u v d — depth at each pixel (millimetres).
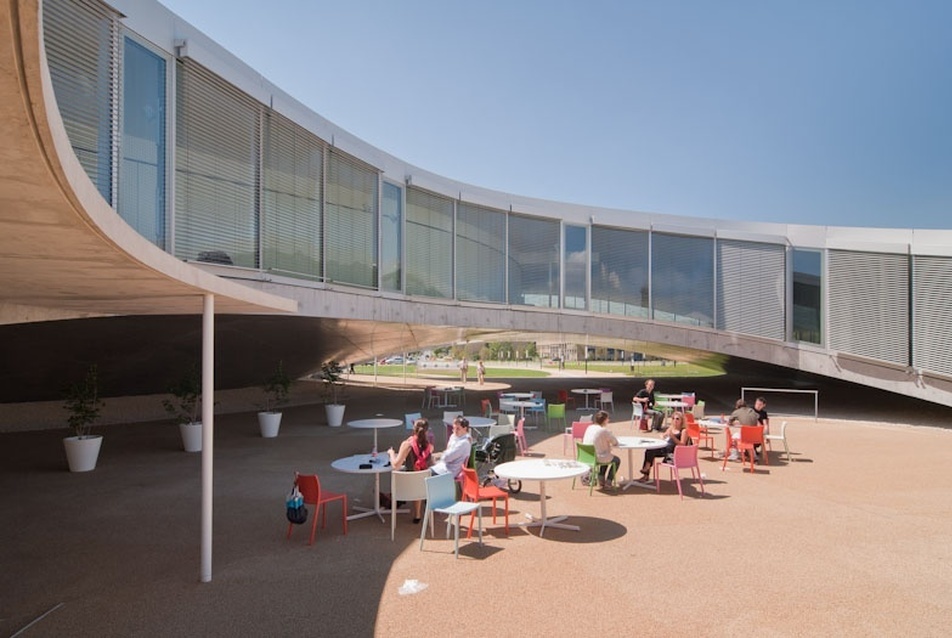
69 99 8062
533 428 15859
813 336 20062
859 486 9406
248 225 11391
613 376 40750
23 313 7027
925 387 18250
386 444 13070
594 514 7762
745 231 21062
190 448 12117
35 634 4504
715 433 15445
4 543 6609
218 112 10773
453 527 7156
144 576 5652
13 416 14023
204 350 5633
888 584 5441
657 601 5066
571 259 20938
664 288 21406
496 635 4473
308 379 25781
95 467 10617
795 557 6145
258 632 4527
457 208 18672
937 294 18031
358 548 6449
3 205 3127
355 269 14688
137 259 4164
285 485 9312
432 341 23016
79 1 8203
